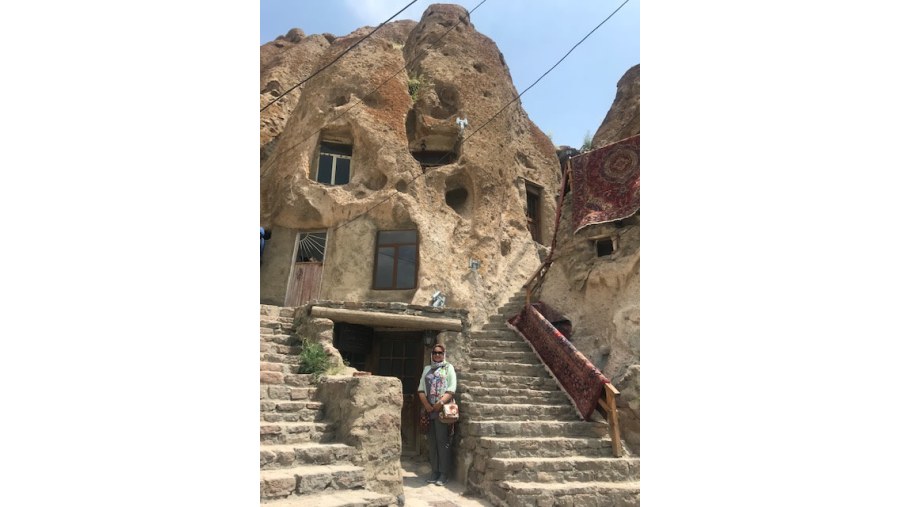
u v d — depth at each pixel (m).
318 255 13.20
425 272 12.14
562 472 6.34
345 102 13.68
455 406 6.96
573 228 10.62
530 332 9.85
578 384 7.86
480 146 14.22
